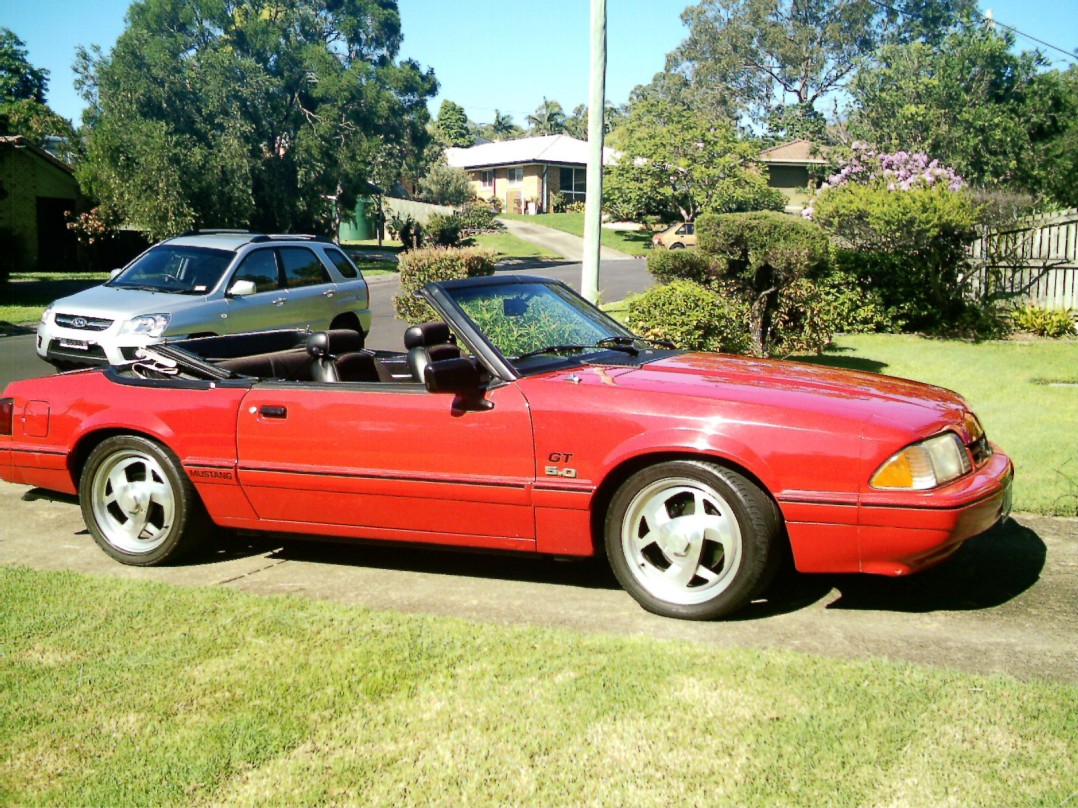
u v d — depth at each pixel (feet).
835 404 13.57
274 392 15.92
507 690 11.43
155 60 109.19
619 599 14.78
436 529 15.14
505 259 146.10
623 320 42.50
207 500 16.47
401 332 52.06
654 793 9.27
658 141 168.66
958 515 12.67
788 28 211.61
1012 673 11.79
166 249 36.50
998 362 40.16
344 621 13.71
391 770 9.81
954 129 83.76
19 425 17.81
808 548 13.17
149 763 10.00
